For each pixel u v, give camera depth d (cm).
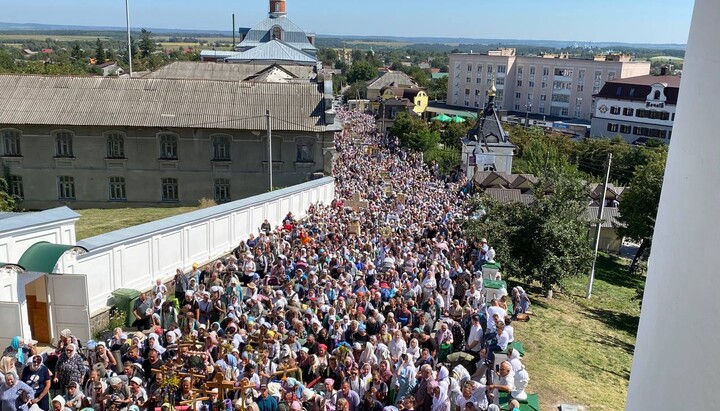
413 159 7506
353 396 1340
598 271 4731
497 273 2369
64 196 4775
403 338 1645
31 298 1811
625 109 12262
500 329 1523
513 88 17325
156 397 1281
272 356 1503
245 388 1270
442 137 11338
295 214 3700
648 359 346
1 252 1709
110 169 4738
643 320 366
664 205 345
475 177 6756
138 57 18212
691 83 316
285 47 9750
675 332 312
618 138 10188
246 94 4928
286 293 1988
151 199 4809
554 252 3070
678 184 323
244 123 4703
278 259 2272
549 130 13238
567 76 15950
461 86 18375
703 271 290
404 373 1417
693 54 317
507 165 7769
